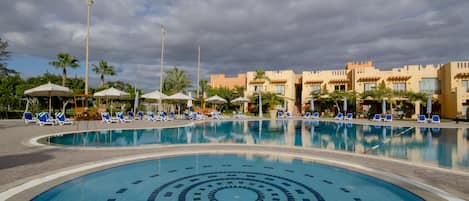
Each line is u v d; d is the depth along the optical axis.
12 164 6.21
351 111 33.81
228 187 5.43
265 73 40.62
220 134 15.19
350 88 35.16
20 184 4.72
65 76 29.16
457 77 27.59
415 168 6.42
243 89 42.09
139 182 5.64
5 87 23.44
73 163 6.41
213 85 49.53
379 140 13.06
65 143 10.68
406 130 17.75
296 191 5.25
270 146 9.80
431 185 5.04
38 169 5.77
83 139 11.89
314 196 4.99
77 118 18.70
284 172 6.56
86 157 7.20
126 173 6.29
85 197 4.71
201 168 6.82
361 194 5.10
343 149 9.95
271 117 31.31
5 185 4.62
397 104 30.75
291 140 12.73
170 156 7.69
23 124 16.28
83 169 5.84
